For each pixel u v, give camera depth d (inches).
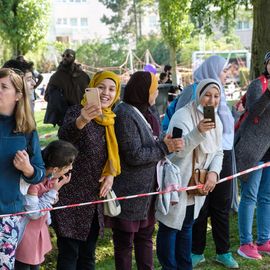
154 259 209.9
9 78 127.2
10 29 847.7
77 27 2704.2
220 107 190.1
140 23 2465.6
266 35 338.6
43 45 905.5
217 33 2159.2
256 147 200.1
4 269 131.0
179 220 170.2
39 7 858.1
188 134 164.7
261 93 203.2
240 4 403.5
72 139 148.7
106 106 152.7
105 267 205.9
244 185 206.2
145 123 159.3
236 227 241.6
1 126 128.2
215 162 175.6
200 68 198.1
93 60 2058.3
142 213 160.9
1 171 128.3
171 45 909.2
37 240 141.1
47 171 143.7
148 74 161.2
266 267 200.1
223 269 197.6
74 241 153.7
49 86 334.6
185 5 711.7
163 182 165.5
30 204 136.3
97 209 154.6
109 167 153.3
